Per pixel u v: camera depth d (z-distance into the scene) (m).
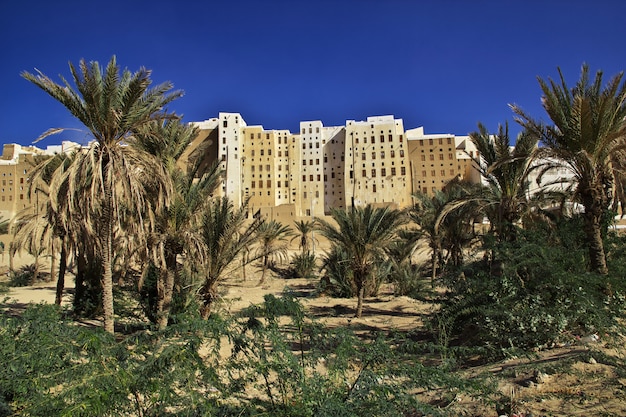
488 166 14.34
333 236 19.34
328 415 4.06
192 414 4.42
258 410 4.74
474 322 9.88
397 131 74.19
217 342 5.21
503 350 7.56
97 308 16.02
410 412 5.63
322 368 6.18
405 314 18.44
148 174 12.23
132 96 11.20
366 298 24.61
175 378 4.50
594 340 7.82
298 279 38.56
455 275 11.21
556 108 11.14
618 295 9.23
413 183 71.75
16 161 68.69
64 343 5.27
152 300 14.90
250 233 16.02
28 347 5.23
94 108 10.98
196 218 14.52
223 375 5.58
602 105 10.37
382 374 4.75
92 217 13.00
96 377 4.30
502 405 5.25
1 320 6.02
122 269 14.43
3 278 36.03
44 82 10.77
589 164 10.75
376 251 18.67
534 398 5.42
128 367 4.84
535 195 15.42
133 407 4.67
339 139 75.75
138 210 11.55
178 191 13.65
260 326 5.32
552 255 9.52
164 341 4.96
